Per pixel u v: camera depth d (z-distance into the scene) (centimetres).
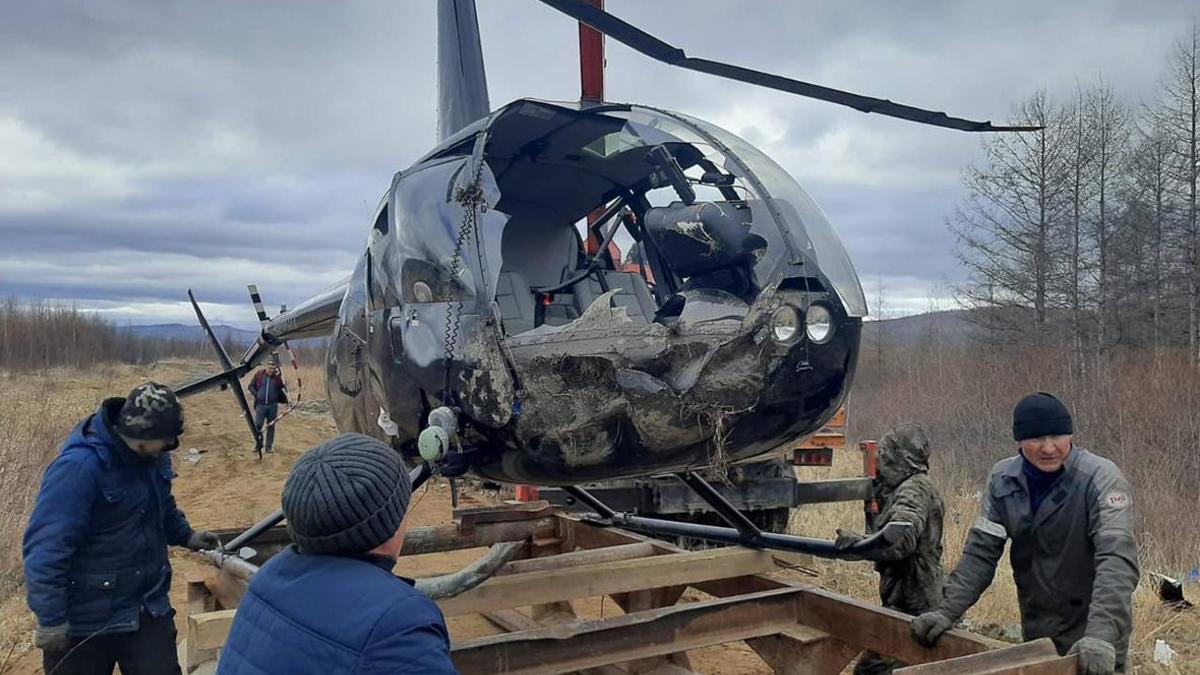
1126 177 2641
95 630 352
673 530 549
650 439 363
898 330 3400
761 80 361
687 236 437
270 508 1160
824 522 952
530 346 368
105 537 352
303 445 1880
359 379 496
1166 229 2578
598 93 754
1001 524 368
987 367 1997
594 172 521
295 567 197
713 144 431
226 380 774
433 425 356
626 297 531
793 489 748
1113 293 2533
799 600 417
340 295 640
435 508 1120
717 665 568
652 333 368
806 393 379
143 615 367
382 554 200
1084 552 347
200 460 1648
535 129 471
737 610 396
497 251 376
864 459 801
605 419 358
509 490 888
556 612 614
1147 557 823
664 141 448
